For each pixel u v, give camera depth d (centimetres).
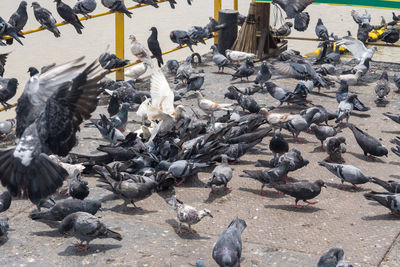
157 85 1004
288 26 1884
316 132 1080
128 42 2192
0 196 791
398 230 779
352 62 1816
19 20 1302
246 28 1786
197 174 993
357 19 1975
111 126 1063
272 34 1898
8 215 829
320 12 2867
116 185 819
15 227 791
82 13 1416
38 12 1307
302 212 841
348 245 738
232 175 929
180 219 757
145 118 1186
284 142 1006
